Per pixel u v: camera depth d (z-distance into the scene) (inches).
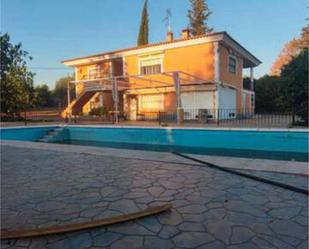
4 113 879.1
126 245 120.9
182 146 524.1
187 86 789.2
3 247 122.3
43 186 205.2
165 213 152.3
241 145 469.4
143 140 569.6
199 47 770.8
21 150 370.6
